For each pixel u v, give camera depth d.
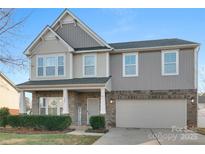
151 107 17.55
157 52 17.70
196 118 16.59
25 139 11.28
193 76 16.91
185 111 16.88
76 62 18.73
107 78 17.58
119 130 15.64
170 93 17.20
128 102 18.02
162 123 17.22
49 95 19.06
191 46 16.91
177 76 17.19
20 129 15.48
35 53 19.19
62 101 18.69
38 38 18.97
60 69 18.62
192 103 16.77
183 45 16.92
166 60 17.47
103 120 15.04
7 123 16.31
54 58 18.81
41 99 19.22
